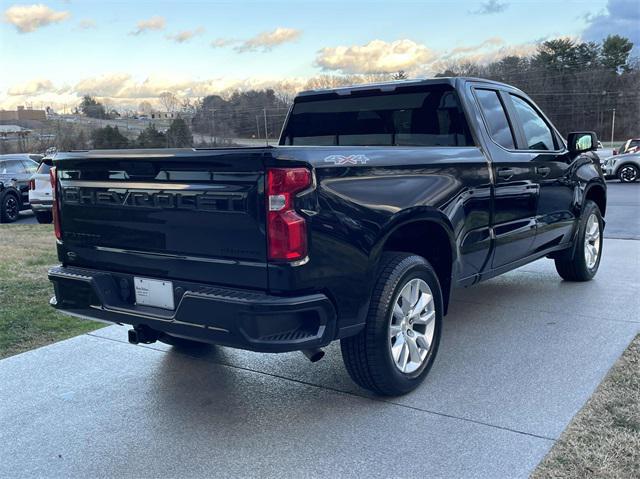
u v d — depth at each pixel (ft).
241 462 10.22
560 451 10.06
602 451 9.99
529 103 18.57
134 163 11.36
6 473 10.08
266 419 11.77
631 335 15.84
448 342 15.74
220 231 10.50
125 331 17.40
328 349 15.76
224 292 10.45
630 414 11.28
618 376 13.12
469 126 15.30
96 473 10.02
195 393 13.08
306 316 10.44
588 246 21.76
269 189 9.91
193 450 10.67
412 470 9.75
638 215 41.22
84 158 12.14
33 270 25.43
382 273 11.92
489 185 15.05
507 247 16.31
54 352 15.74
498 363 14.17
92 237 12.52
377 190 11.52
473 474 9.55
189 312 10.68
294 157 10.04
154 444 10.92
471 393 12.57
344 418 11.69
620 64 274.57
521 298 19.86
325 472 9.82
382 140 17.29
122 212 11.82
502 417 11.44
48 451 10.75
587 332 16.22
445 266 14.07
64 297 12.94
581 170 20.39
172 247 11.19
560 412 11.52
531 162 17.06
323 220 10.43
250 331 10.05
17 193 52.19
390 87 16.61
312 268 10.29
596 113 264.52
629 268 24.11
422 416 11.64
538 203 17.70
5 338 16.71
